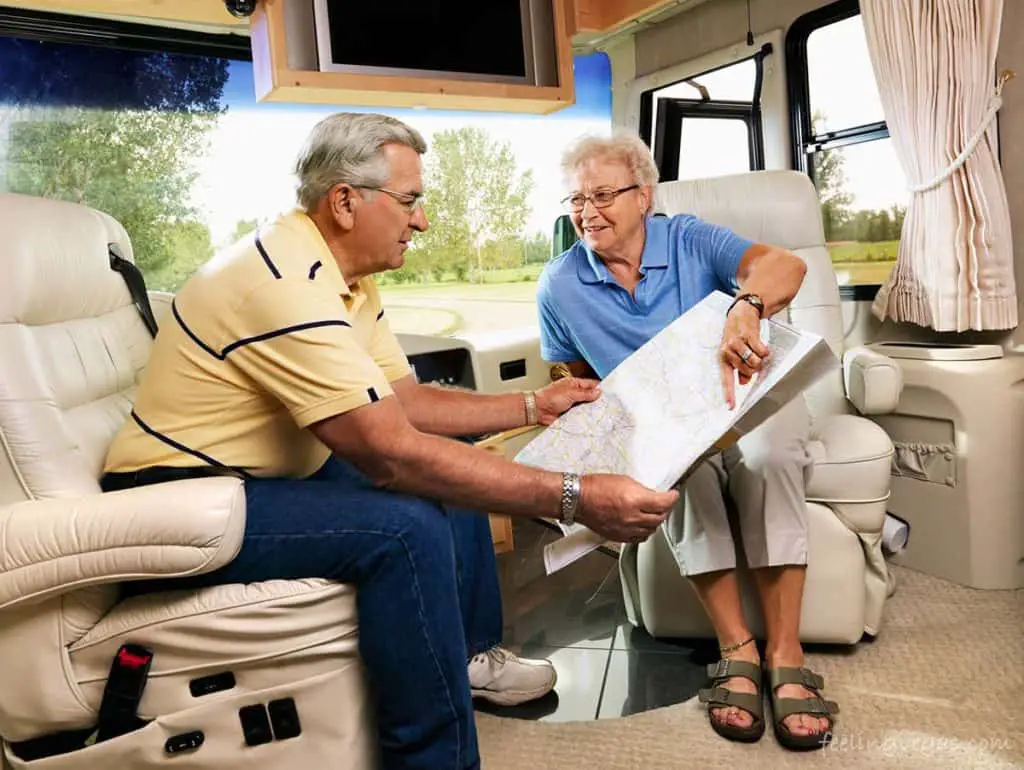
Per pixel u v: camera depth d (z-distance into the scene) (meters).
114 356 1.53
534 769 1.52
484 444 2.55
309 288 1.20
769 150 2.87
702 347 1.41
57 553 1.12
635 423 1.39
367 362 1.19
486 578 1.67
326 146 1.28
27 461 1.20
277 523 1.18
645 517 1.22
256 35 2.31
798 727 1.51
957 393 2.12
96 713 1.22
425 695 1.18
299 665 1.18
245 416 1.28
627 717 1.68
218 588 1.18
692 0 2.96
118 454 1.32
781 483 1.62
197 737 1.19
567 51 2.74
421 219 1.37
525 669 1.76
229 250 1.30
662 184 2.38
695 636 1.96
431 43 2.46
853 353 2.24
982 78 2.14
